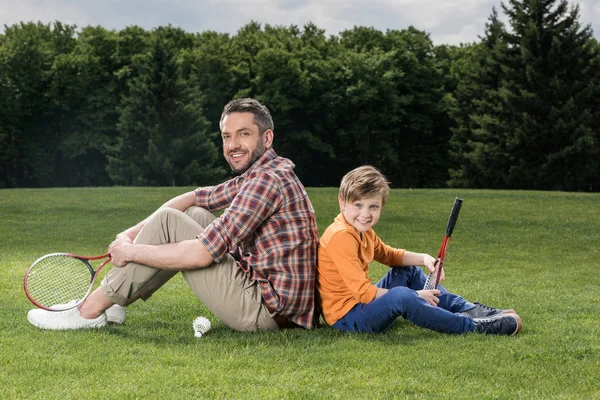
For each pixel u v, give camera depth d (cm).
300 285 412
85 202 1708
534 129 4006
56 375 328
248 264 413
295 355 367
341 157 5106
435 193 2025
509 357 366
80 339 392
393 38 5419
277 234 406
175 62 4256
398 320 464
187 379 321
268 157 411
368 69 4831
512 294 621
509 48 4278
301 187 416
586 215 1529
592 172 3988
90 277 426
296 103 4709
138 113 4222
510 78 4209
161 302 550
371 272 813
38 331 412
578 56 4012
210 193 450
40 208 1578
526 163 4066
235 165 414
